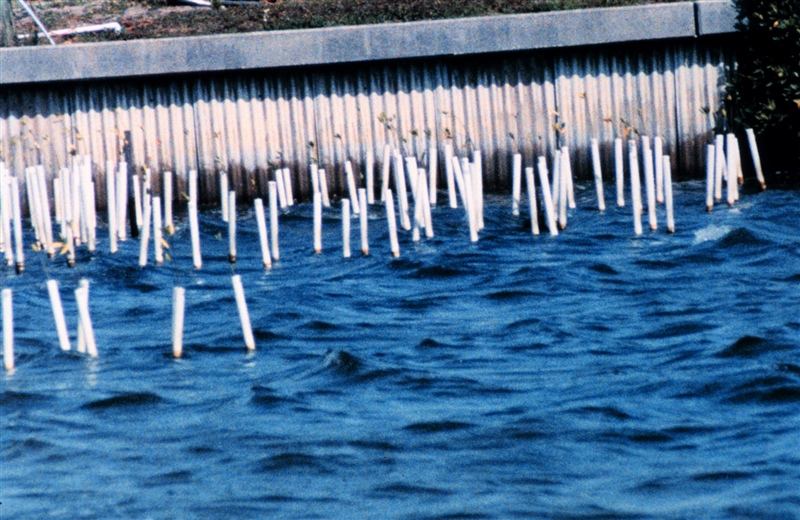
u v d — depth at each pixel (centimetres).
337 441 1988
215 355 2536
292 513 1716
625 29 4153
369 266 3372
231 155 4181
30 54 4012
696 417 2052
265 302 2988
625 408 2105
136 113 4144
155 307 2988
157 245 3438
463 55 4166
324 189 4106
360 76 4184
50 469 1898
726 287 2998
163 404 2203
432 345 2594
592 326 2703
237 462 1909
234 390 2280
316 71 4175
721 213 3784
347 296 3072
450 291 3103
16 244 3366
